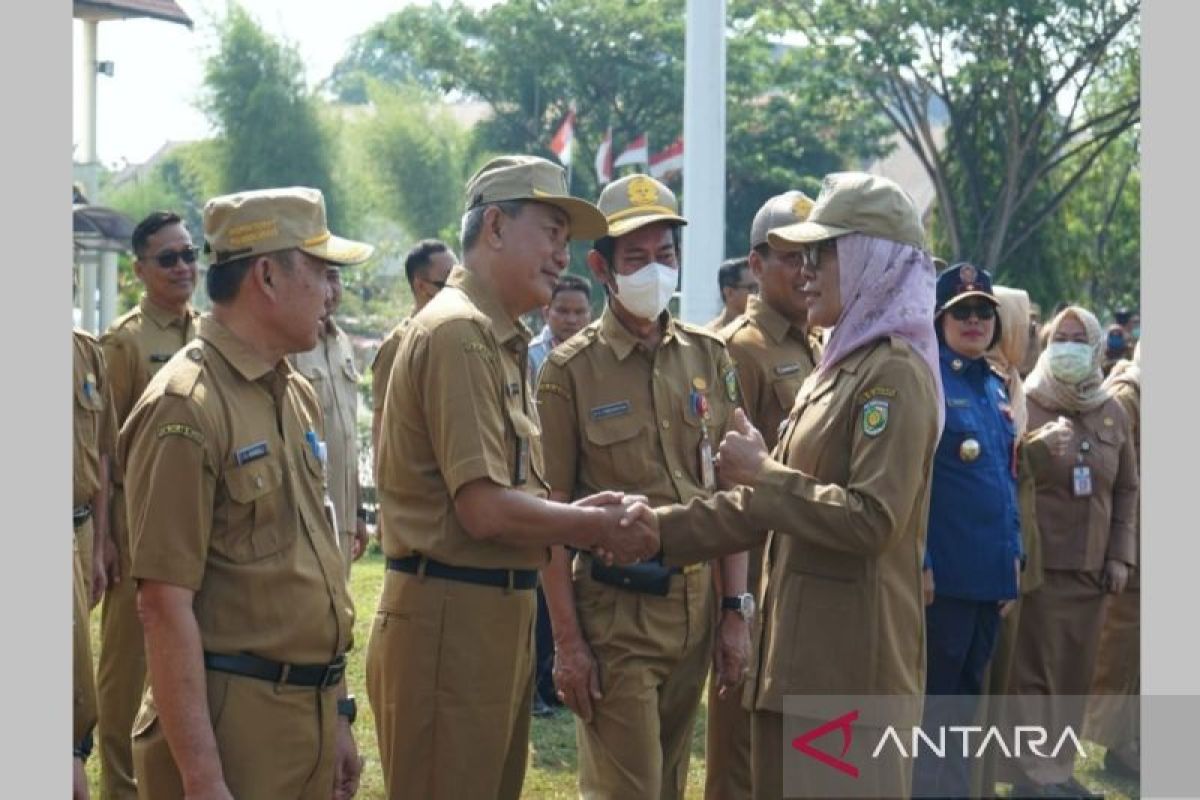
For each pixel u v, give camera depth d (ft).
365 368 66.39
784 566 12.62
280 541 11.89
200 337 11.97
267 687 11.73
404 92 132.67
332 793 12.42
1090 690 20.30
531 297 13.47
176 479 11.32
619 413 15.39
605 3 112.88
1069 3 84.64
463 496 12.70
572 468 15.49
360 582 33.32
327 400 22.24
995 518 15.61
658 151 115.14
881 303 12.41
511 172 13.46
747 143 106.42
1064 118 98.78
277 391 12.15
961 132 90.58
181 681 11.27
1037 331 24.66
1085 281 103.76
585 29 113.29
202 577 11.54
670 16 114.32
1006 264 97.91
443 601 13.04
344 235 128.67
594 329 15.81
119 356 19.40
